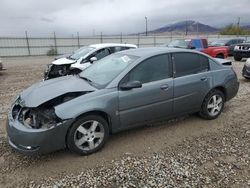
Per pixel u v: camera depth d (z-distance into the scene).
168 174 3.47
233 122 5.25
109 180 3.38
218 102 5.41
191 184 3.25
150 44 38.19
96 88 4.07
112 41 35.81
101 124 4.05
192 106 5.02
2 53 30.41
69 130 3.79
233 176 3.41
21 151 3.66
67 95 3.88
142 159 3.88
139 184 3.28
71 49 33.91
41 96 3.85
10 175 3.54
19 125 3.68
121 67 4.41
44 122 3.66
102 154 4.04
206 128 4.96
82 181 3.38
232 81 5.55
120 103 4.12
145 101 4.36
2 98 7.67
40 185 3.32
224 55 15.70
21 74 13.47
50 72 9.17
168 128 4.96
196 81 4.93
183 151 4.09
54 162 3.84
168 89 4.57
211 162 3.75
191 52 4.98
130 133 4.75
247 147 4.17
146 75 4.41
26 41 31.38
